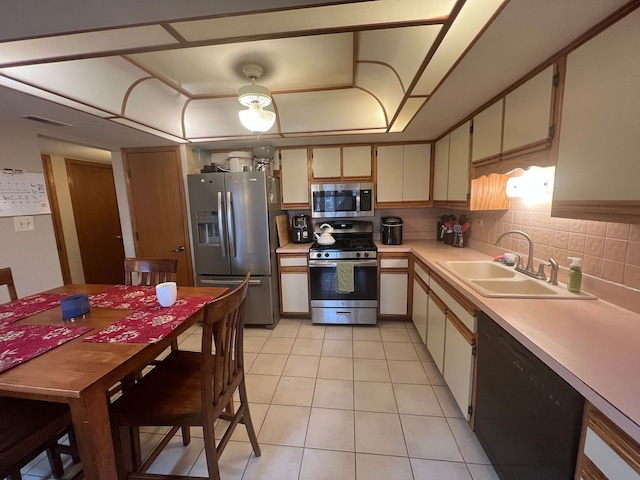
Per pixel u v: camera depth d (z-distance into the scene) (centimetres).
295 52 173
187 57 176
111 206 449
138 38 116
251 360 242
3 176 216
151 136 265
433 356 218
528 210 188
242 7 93
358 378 216
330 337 280
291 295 317
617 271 127
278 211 326
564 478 87
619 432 70
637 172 89
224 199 290
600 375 79
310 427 171
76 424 86
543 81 130
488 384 136
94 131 245
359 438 162
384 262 297
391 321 313
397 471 142
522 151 147
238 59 180
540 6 93
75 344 108
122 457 119
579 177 111
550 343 97
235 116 266
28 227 232
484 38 112
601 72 100
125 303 153
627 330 105
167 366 149
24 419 113
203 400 111
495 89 164
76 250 394
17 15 94
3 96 167
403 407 185
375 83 212
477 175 203
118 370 95
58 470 143
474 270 211
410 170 309
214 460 117
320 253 295
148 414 116
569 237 153
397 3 97
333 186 313
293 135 274
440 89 164
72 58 130
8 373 90
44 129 237
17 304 153
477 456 149
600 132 101
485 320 138
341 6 99
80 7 91
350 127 263
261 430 170
